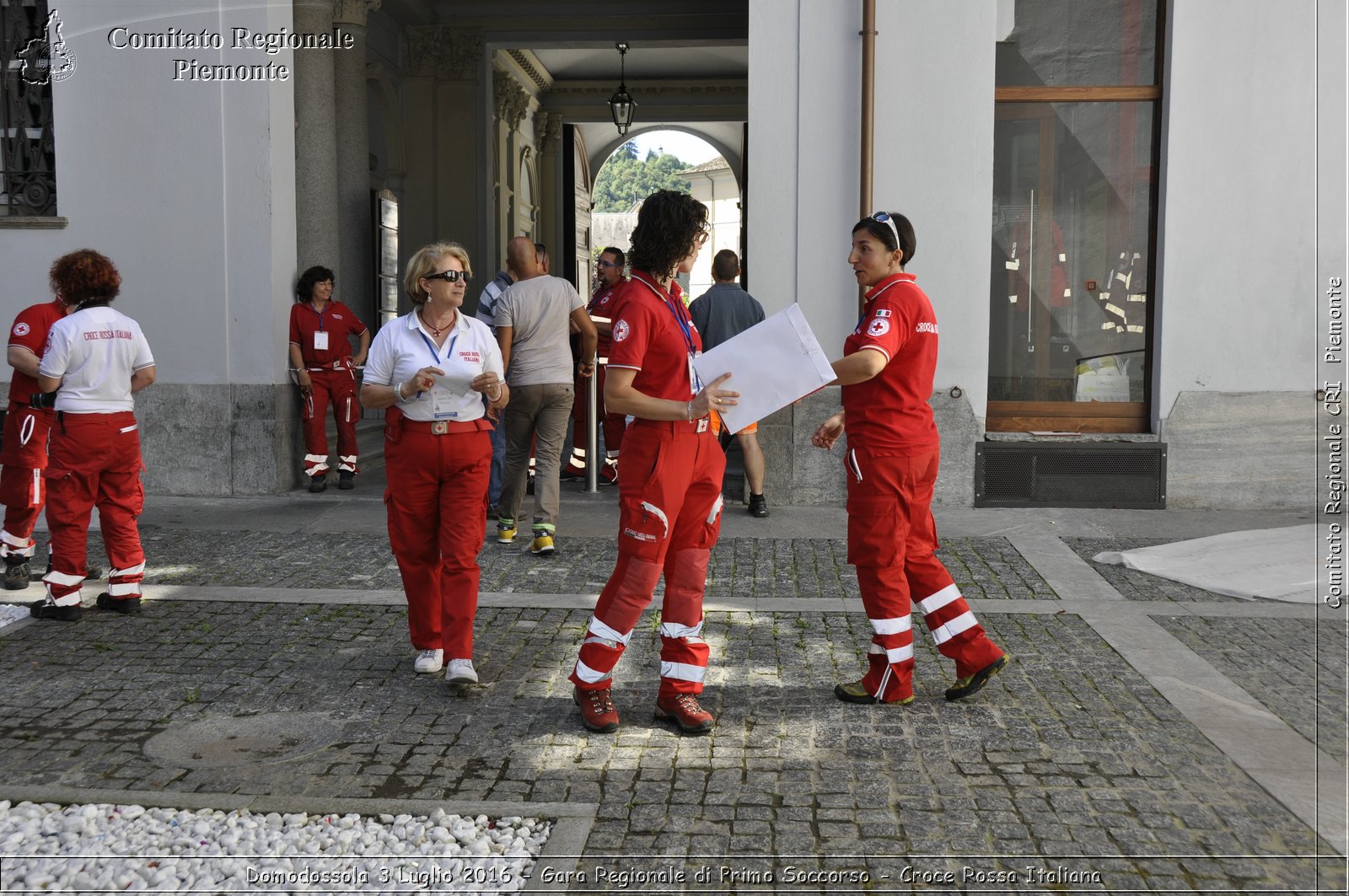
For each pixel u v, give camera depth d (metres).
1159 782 3.61
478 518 4.45
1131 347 8.36
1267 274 8.00
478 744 3.95
